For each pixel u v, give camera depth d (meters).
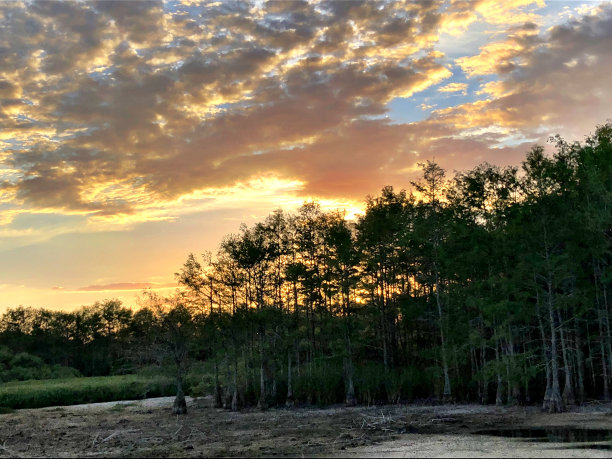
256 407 62.72
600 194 46.81
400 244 63.19
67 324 158.75
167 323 60.56
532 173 51.47
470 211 59.06
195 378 81.19
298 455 29.23
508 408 50.44
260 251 65.12
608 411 43.94
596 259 51.59
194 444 36.09
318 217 69.38
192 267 64.06
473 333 54.56
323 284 63.38
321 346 70.50
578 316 50.28
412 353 71.44
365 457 27.61
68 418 59.78
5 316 162.88
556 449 27.77
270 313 62.91
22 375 123.38
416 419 45.38
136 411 65.75
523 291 51.97
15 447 37.38
